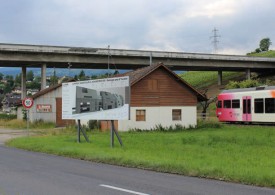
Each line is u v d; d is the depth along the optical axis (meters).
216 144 22.83
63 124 50.81
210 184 10.73
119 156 16.44
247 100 42.59
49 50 72.25
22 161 16.52
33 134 36.00
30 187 10.25
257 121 41.12
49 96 53.03
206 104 61.25
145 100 39.28
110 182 11.05
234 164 14.00
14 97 170.62
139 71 41.66
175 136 29.36
